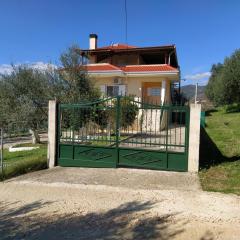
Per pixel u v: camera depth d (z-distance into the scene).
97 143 11.20
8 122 15.80
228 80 38.75
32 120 15.98
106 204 6.99
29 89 15.95
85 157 10.71
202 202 7.00
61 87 16.17
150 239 5.26
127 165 10.31
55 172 10.10
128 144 11.55
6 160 12.09
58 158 10.99
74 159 10.81
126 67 23.91
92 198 7.42
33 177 9.52
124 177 9.26
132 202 7.09
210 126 25.23
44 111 16.03
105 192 7.86
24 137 18.53
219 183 8.43
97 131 11.61
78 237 5.37
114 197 7.46
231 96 39.41
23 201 7.33
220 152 13.09
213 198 7.25
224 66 40.09
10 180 9.23
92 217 6.24
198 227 5.70
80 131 11.53
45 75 16.30
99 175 9.55
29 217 6.32
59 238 5.34
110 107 10.73
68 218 6.21
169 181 8.76
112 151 10.45
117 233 5.50
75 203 7.09
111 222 5.98
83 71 16.73
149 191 7.86
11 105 15.88
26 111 15.66
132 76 22.67
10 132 15.90
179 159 9.78
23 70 16.12
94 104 11.01
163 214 6.33
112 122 11.48
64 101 15.49
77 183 8.72
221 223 5.88
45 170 10.48
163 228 5.68
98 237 5.36
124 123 12.12
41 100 15.97
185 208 6.65
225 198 7.24
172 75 22.12
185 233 5.46
